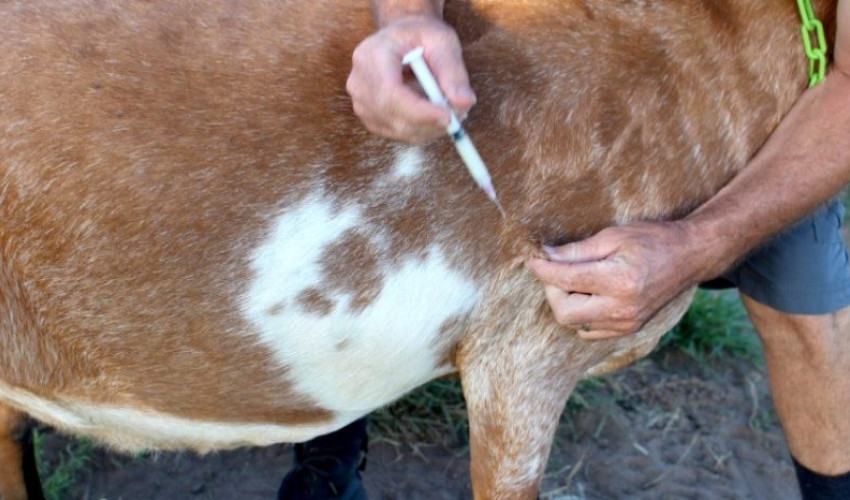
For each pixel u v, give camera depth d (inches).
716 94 46.9
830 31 46.7
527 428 48.8
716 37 46.8
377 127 41.1
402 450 66.1
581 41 46.2
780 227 46.7
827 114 45.8
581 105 45.8
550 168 45.8
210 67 43.9
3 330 44.9
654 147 46.5
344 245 45.1
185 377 46.3
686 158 46.9
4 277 44.2
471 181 45.4
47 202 43.3
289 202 44.4
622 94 46.1
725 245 45.7
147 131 43.4
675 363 73.7
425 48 40.6
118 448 51.8
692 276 45.7
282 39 44.6
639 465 66.7
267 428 49.1
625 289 44.1
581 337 47.9
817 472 57.0
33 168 43.0
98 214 43.4
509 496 49.5
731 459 67.6
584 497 64.4
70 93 43.0
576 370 49.1
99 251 43.9
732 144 47.4
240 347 45.9
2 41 43.1
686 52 46.6
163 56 43.7
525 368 48.1
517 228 46.1
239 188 44.0
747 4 46.6
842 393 55.2
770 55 46.9
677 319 50.6
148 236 43.8
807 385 55.2
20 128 42.8
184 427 48.4
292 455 65.5
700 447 68.2
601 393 70.7
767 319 54.9
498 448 48.9
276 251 44.7
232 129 43.8
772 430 69.7
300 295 45.4
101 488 62.3
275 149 44.1
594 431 68.4
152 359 45.8
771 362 56.1
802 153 45.9
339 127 44.4
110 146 43.2
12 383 46.3
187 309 44.9
